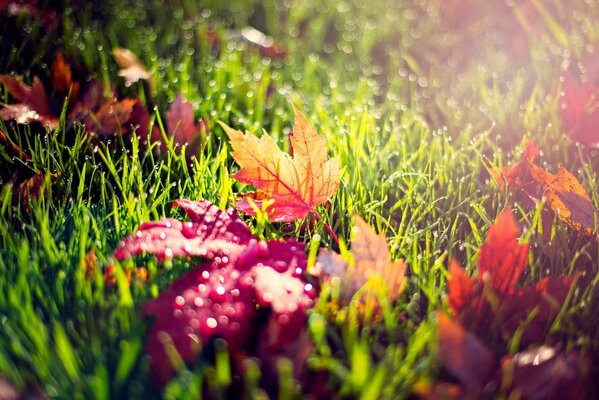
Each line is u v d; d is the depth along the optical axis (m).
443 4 0.88
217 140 0.54
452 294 0.34
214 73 0.65
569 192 0.41
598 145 0.50
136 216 0.40
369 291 0.34
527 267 0.39
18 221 0.41
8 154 0.48
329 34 0.85
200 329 0.31
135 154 0.45
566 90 0.53
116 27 0.73
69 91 0.51
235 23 0.83
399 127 0.56
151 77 0.59
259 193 0.42
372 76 0.74
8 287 0.34
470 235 0.43
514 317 0.35
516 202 0.44
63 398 0.29
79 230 0.38
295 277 0.35
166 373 0.30
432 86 0.69
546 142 0.52
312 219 0.43
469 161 0.49
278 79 0.67
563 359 0.31
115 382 0.30
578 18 0.76
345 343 0.34
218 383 0.31
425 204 0.45
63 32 0.70
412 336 0.33
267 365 0.31
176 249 0.35
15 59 0.61
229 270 0.34
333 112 0.61
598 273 0.37
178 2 0.83
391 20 0.86
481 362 0.31
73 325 0.33
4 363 0.30
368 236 0.35
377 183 0.46
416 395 0.32
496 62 0.73
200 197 0.43
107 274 0.35
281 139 0.54
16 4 0.69
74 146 0.46
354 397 0.31
